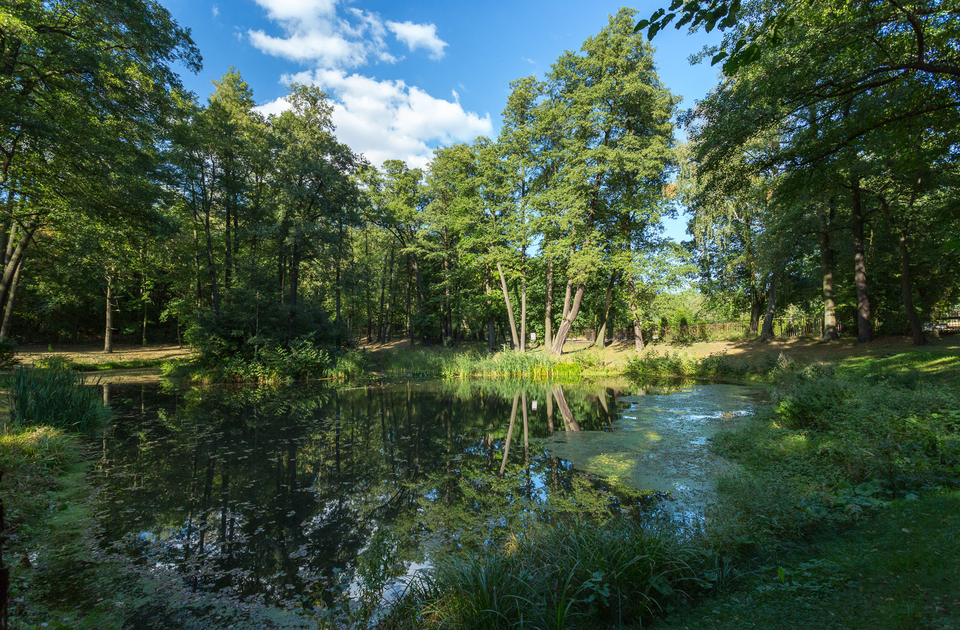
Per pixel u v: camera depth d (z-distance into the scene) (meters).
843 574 3.08
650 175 23.31
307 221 24.20
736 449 8.41
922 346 16.67
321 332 27.20
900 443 5.66
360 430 12.19
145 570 4.88
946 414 6.68
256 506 6.80
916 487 4.68
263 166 25.56
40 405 10.24
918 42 7.37
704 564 3.75
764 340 25.36
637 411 13.78
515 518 6.07
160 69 14.45
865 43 8.16
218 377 23.00
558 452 9.54
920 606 2.42
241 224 27.66
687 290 26.30
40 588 4.46
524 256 29.33
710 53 9.85
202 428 12.35
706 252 28.91
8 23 10.36
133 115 14.74
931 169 13.48
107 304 30.83
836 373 13.23
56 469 7.84
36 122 11.05
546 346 28.77
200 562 5.08
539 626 3.09
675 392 17.50
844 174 14.18
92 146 12.83
